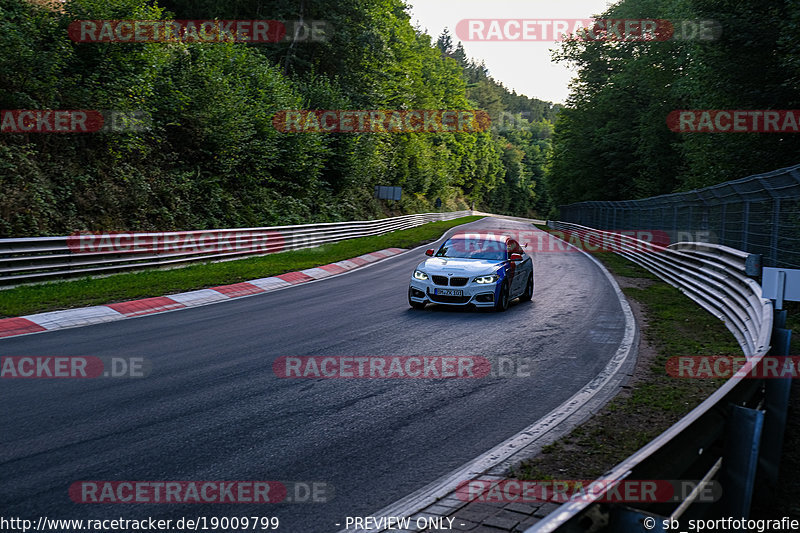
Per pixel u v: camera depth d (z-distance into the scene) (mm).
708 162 20500
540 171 153250
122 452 4137
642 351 7625
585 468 3986
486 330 8953
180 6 37938
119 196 18469
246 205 25469
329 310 10773
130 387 5734
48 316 9352
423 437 4578
